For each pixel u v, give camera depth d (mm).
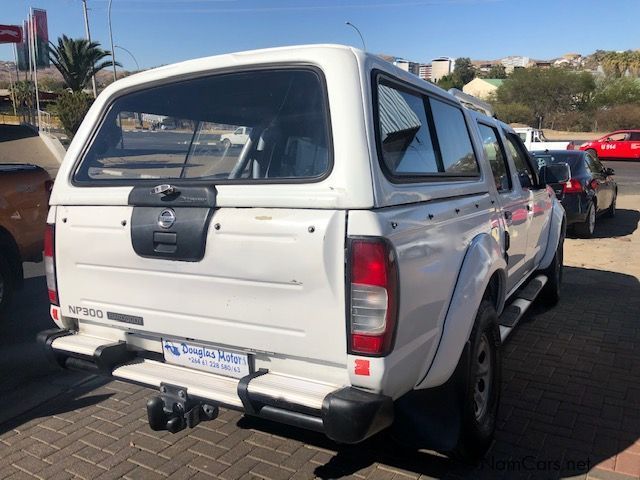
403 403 3098
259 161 2840
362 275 2342
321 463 3295
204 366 2871
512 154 4941
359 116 2512
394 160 2713
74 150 3273
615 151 29984
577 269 8125
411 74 3176
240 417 3852
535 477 3135
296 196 2461
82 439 3621
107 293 3055
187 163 3070
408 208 2613
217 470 3246
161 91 3189
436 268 2750
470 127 3865
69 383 4488
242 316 2633
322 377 2535
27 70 42719
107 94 3367
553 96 65188
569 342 5145
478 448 3162
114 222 2943
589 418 3764
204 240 2658
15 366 4824
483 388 3332
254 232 2533
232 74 2939
